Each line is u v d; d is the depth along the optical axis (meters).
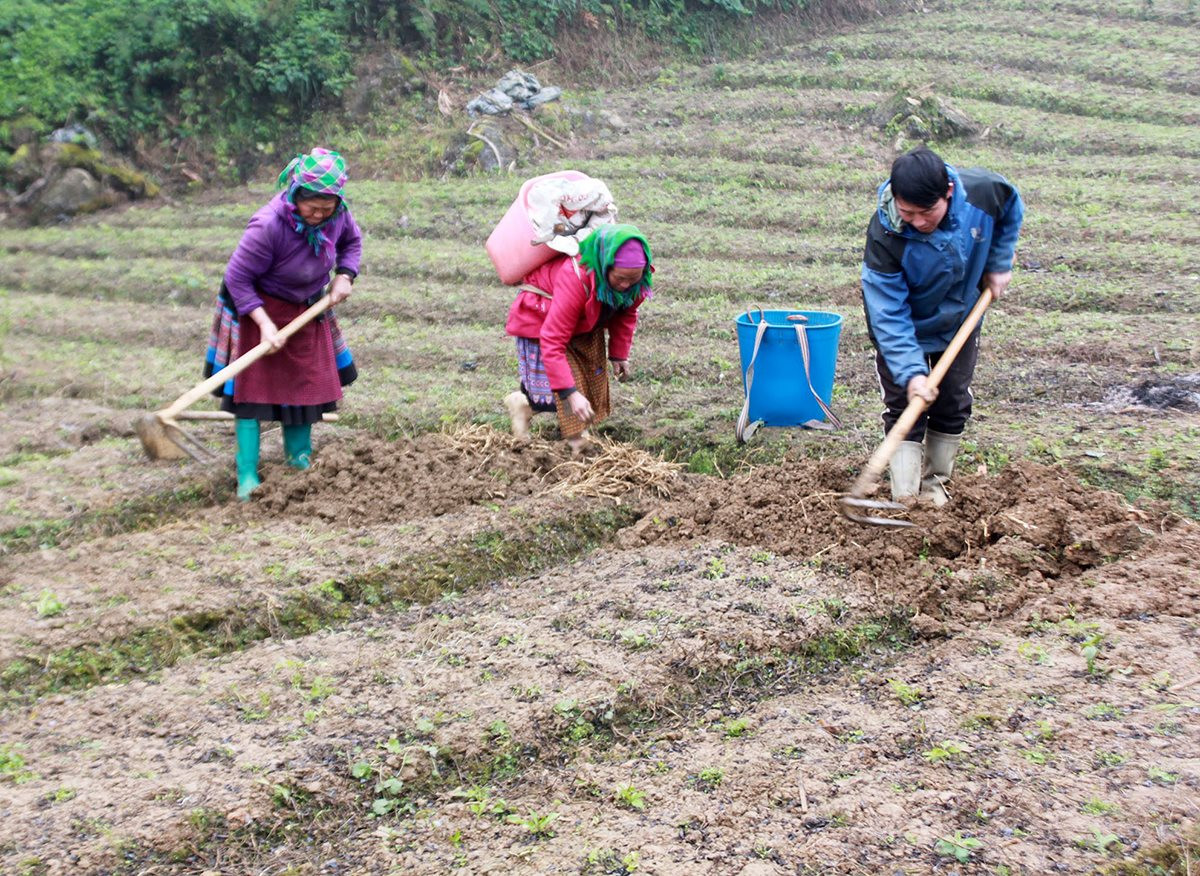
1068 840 3.60
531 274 6.43
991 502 5.90
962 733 4.25
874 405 7.60
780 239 12.02
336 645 5.13
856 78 17.67
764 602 5.21
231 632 5.27
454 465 6.77
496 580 5.87
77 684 4.93
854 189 13.77
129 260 12.78
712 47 19.67
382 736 4.34
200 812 3.93
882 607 5.20
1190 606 5.00
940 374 5.27
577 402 6.32
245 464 6.59
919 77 17.47
